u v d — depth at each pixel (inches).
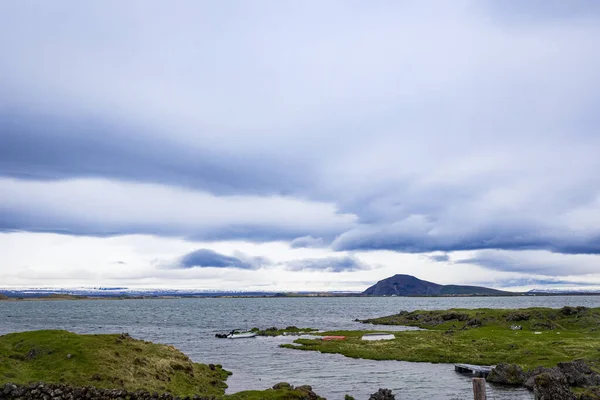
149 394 1748.3
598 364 2620.6
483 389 1084.5
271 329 5816.9
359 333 5024.6
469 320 5516.7
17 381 1758.1
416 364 3139.8
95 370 1939.0
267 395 1870.1
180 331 5954.7
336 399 2148.1
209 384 2336.4
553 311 5324.8
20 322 7534.5
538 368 2474.2
